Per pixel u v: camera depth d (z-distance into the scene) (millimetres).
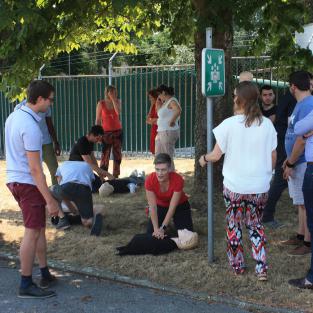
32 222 4684
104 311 4527
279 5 7234
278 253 5703
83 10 7133
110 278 5180
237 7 6297
